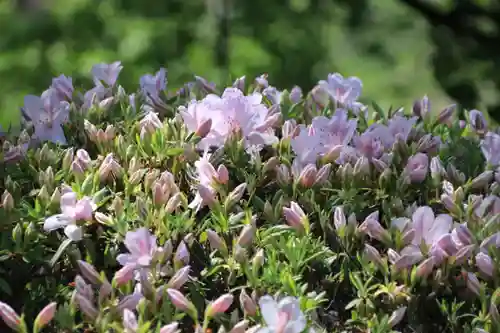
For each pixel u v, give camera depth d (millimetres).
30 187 2857
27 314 2469
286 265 2449
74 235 2482
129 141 2973
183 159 2807
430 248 2529
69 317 2314
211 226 2637
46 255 2592
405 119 3080
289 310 2178
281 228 2574
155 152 2807
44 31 9844
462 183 2932
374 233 2549
